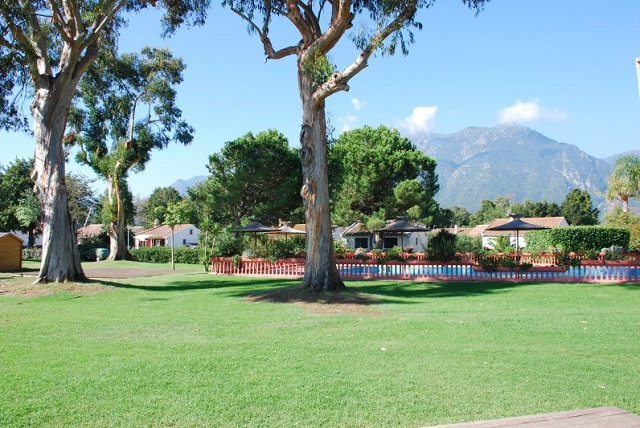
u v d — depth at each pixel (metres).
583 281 19.64
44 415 4.91
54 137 20.11
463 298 15.08
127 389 5.74
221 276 25.95
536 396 5.45
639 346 8.01
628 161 39.91
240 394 5.56
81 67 20.55
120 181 46.38
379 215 45.81
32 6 19.47
